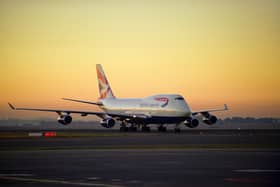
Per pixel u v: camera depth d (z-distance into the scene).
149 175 33.03
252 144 62.88
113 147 59.00
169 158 44.50
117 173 34.16
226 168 36.69
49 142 70.44
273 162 40.69
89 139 78.56
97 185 28.73
